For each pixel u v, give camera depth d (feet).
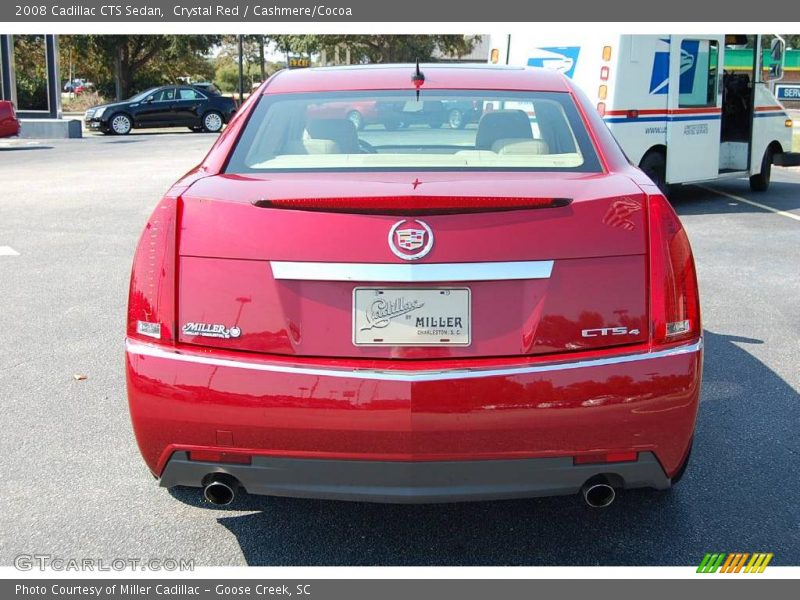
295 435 9.06
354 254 9.05
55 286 24.29
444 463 9.05
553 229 9.20
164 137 93.71
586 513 11.55
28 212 37.81
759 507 11.64
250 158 11.11
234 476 9.36
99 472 12.74
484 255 9.05
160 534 11.05
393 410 8.91
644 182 10.09
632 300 9.29
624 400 9.08
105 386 16.33
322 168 10.78
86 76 181.47
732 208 40.50
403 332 9.11
